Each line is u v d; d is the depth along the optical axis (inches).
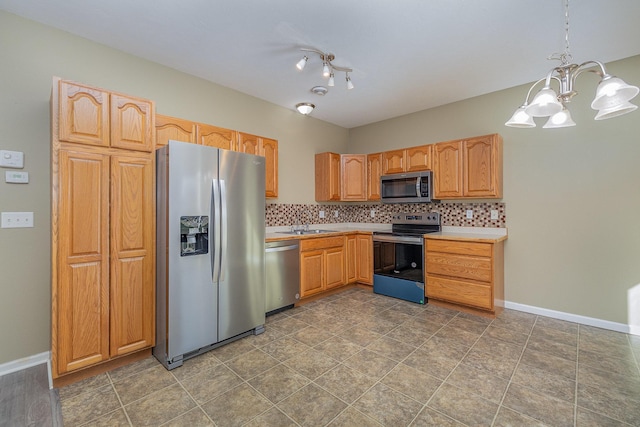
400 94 138.8
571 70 57.5
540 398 69.0
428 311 127.5
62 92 73.7
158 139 101.3
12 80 81.5
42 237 85.5
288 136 158.9
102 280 79.4
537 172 123.5
